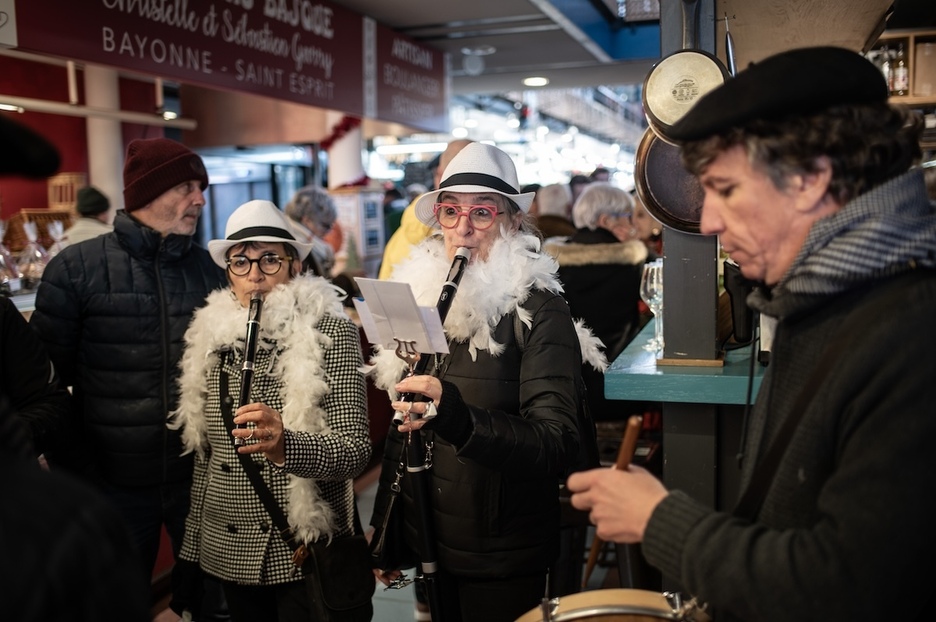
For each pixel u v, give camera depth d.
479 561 1.86
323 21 5.20
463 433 1.64
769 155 1.05
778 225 1.09
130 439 2.42
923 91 5.02
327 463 1.98
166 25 3.82
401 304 1.66
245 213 2.21
